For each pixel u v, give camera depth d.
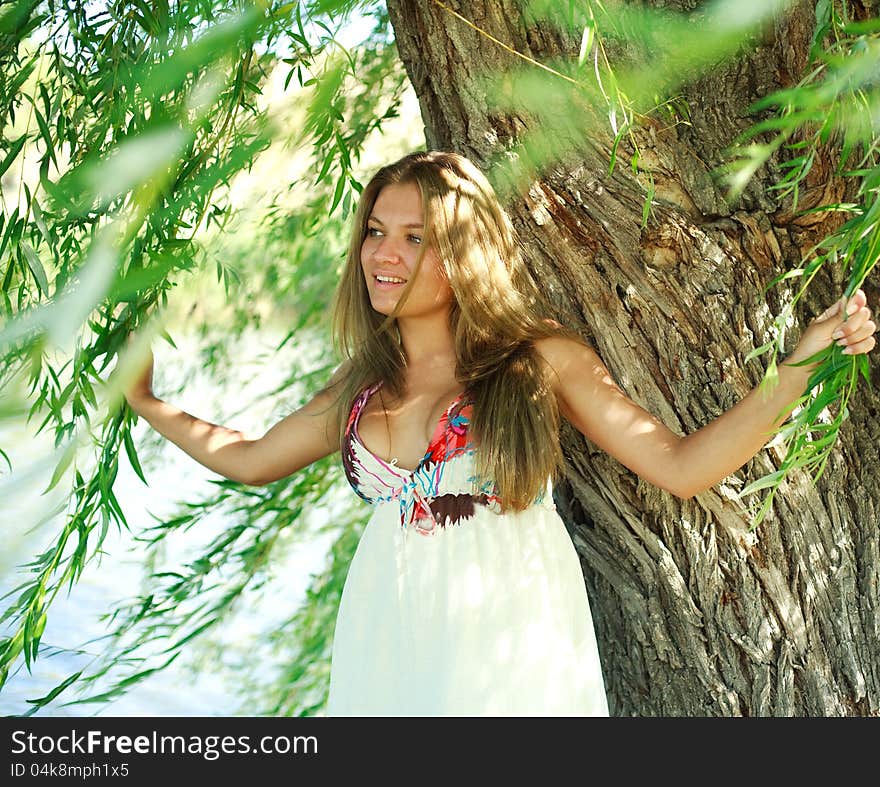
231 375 3.00
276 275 2.88
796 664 1.82
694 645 1.87
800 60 1.59
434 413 1.71
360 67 2.44
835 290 1.77
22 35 1.54
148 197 0.67
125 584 4.27
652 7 1.53
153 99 1.12
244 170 2.00
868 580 1.86
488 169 1.72
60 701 3.17
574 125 1.61
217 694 3.40
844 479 1.84
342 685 1.66
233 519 2.81
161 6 1.37
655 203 1.66
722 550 1.80
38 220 1.47
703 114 1.66
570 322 1.78
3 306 1.61
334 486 2.97
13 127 1.74
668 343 1.73
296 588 3.23
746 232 1.67
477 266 1.69
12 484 0.58
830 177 1.63
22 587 1.76
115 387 0.73
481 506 1.63
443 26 1.64
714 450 1.55
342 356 1.94
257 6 0.64
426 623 1.60
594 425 1.70
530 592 1.61
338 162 2.63
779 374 1.46
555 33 1.57
